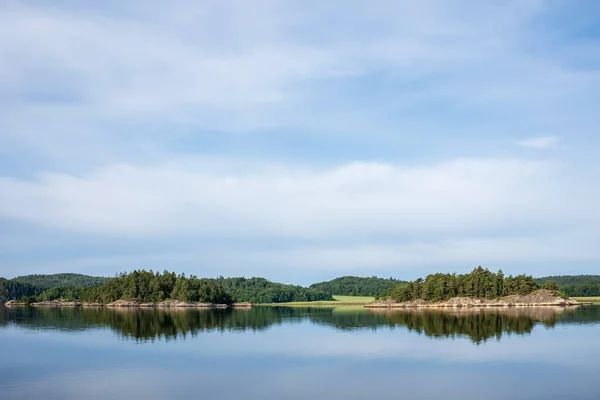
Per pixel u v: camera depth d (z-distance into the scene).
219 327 126.56
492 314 173.38
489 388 55.75
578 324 125.12
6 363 71.75
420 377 61.28
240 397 52.59
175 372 65.00
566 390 54.62
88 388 56.66
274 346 88.25
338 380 59.97
